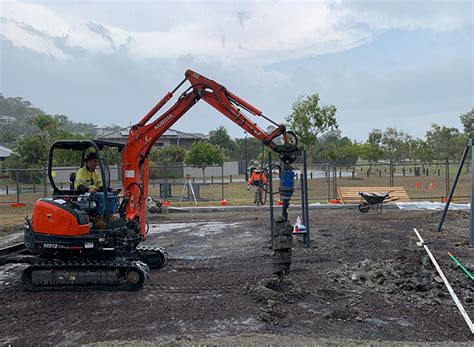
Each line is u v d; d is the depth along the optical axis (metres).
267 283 7.18
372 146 50.09
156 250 8.82
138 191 9.09
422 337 5.43
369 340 5.27
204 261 9.38
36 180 39.06
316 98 31.06
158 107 9.04
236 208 18.16
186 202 20.88
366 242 10.90
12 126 115.50
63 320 6.14
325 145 67.88
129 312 6.39
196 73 8.85
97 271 7.39
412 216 15.26
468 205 17.75
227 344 5.04
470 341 5.29
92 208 7.88
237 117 8.54
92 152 8.32
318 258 9.30
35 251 7.71
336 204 18.30
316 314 6.16
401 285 7.25
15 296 7.28
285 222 7.17
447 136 51.72
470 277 7.59
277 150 7.65
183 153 51.41
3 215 18.03
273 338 5.19
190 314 6.23
